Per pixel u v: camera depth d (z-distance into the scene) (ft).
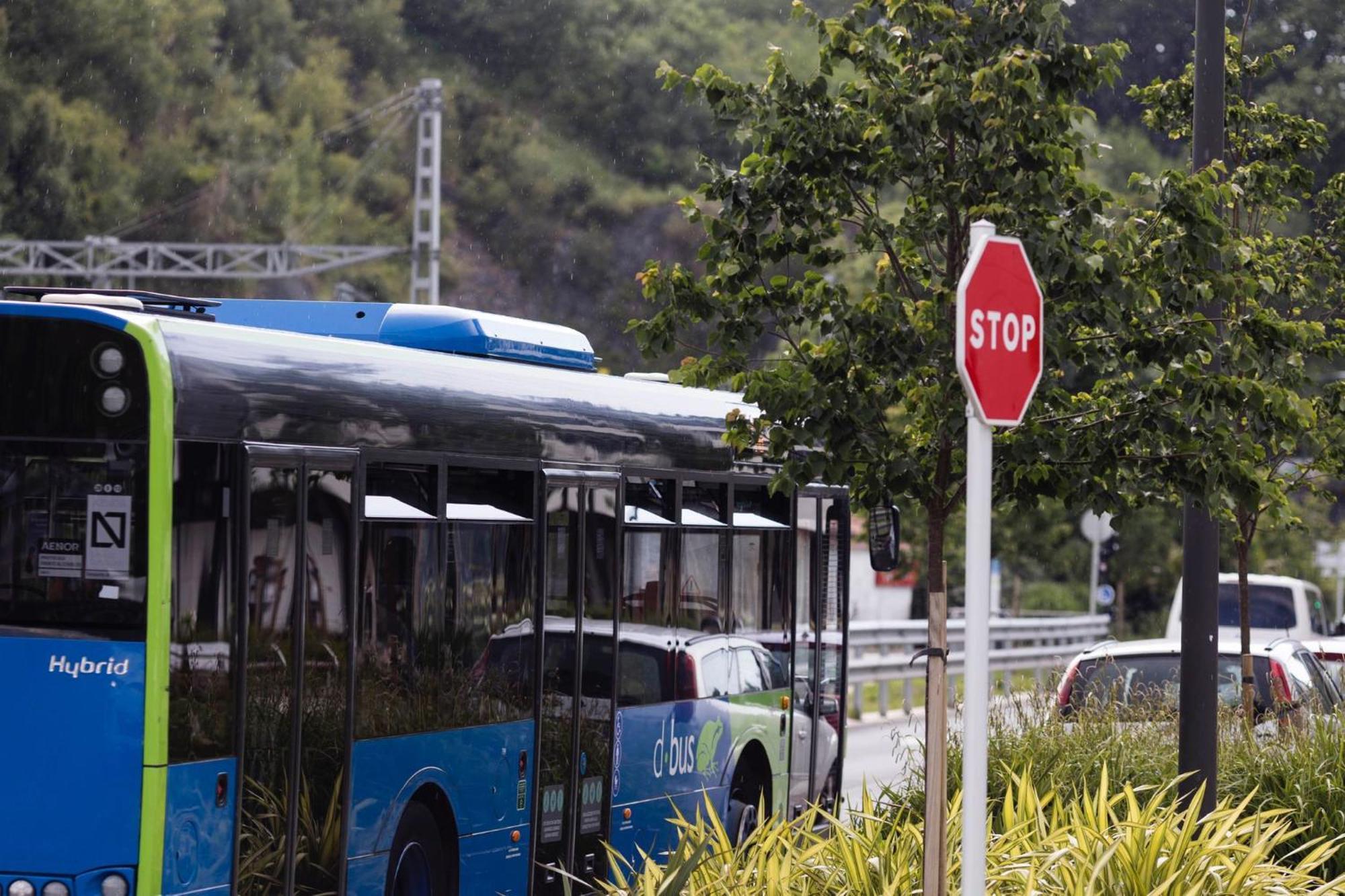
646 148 360.48
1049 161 38.99
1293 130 72.59
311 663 41.45
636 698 56.59
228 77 339.77
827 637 71.26
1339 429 69.67
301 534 41.11
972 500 31.78
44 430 37.78
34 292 40.91
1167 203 39.78
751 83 40.96
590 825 53.98
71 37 322.34
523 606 50.49
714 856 40.45
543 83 360.48
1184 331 40.65
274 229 332.39
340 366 43.37
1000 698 63.10
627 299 346.95
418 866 46.52
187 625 37.68
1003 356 31.96
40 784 37.04
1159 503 43.83
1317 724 58.90
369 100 353.92
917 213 40.52
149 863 36.55
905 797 58.75
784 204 40.81
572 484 53.01
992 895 38.60
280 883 40.19
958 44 38.88
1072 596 267.18
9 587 37.60
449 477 47.32
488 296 344.28
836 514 71.97
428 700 46.06
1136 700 64.64
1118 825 40.47
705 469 61.11
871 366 39.45
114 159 324.60
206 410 38.52
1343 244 74.43
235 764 38.65
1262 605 143.54
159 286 325.83
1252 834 44.42
